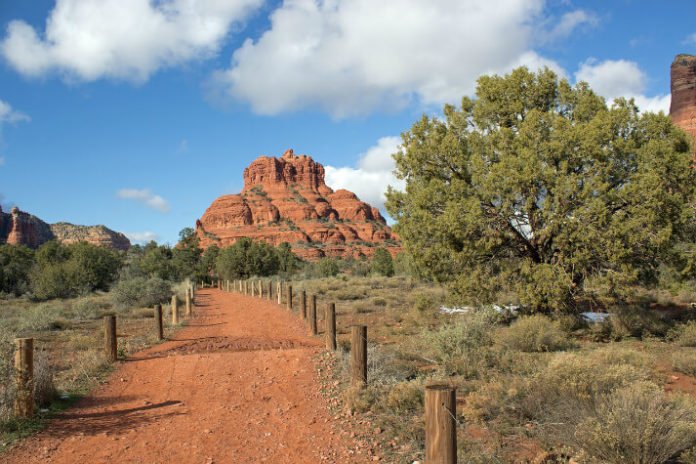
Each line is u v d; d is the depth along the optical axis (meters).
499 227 14.44
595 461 4.43
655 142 13.09
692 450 4.36
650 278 14.70
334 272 63.41
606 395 5.44
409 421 6.12
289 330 15.47
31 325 16.81
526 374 7.90
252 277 64.75
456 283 15.28
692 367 8.22
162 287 28.05
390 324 15.83
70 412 6.98
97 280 41.88
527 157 13.55
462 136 16.38
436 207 15.66
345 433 5.93
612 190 12.91
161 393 8.09
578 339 12.30
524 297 13.69
